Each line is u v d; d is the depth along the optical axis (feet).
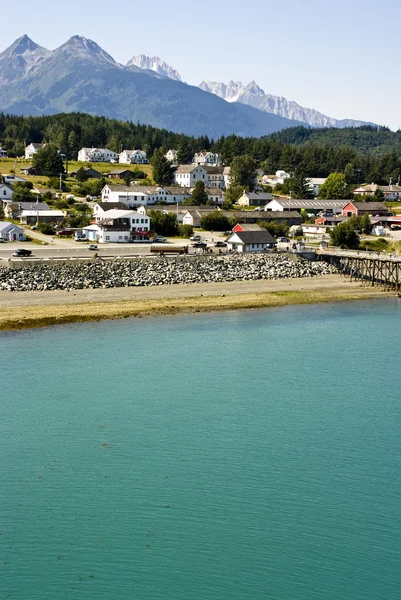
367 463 165.37
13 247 453.58
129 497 148.66
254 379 222.28
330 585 122.83
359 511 144.97
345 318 315.37
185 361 240.12
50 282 352.28
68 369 228.02
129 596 119.14
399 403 203.41
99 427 182.60
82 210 639.35
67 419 187.21
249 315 316.19
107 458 165.58
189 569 126.52
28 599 118.11
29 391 207.10
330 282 408.05
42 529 137.18
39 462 162.81
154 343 261.65
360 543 134.72
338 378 224.74
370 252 454.81
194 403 200.54
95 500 147.54
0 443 171.94
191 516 142.20
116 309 314.55
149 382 217.15
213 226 606.14
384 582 123.75
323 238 563.89
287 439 177.37
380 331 289.53
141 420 187.52
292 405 200.34
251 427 184.34
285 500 148.66
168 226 557.74
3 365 230.27
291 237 578.25
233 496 149.69
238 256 446.60
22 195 655.35
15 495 148.77
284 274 416.87
